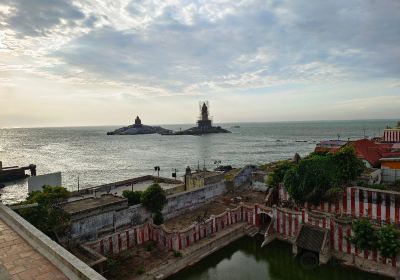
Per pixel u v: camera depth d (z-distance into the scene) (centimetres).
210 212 5781
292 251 4775
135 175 12988
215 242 4884
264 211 5434
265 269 4472
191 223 5238
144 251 4509
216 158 17562
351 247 4441
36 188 5906
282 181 6134
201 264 4503
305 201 5338
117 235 4444
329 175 5134
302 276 4309
